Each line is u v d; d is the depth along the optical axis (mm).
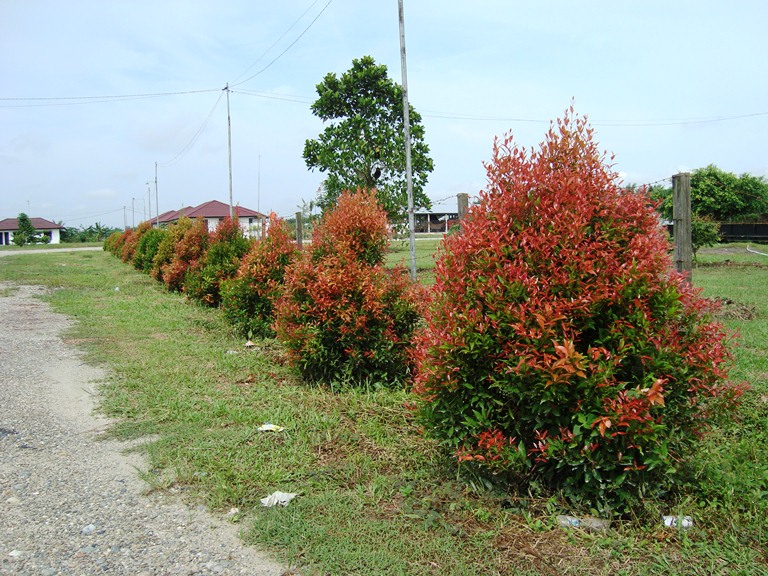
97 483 4117
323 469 4211
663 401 3074
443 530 3336
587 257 3381
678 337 3381
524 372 3219
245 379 6738
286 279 6742
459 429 3637
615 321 3297
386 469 4242
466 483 3807
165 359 7672
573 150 3709
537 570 2963
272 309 8867
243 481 4055
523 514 3434
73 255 36188
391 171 17766
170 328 9914
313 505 3658
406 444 4656
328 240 6668
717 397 3496
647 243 3377
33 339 9125
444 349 3459
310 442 4754
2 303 13336
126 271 22297
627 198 3576
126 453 4668
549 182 3656
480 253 3609
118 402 5891
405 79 10711
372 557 3092
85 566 3092
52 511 3699
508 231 3588
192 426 5172
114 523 3545
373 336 6203
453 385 3500
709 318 3451
